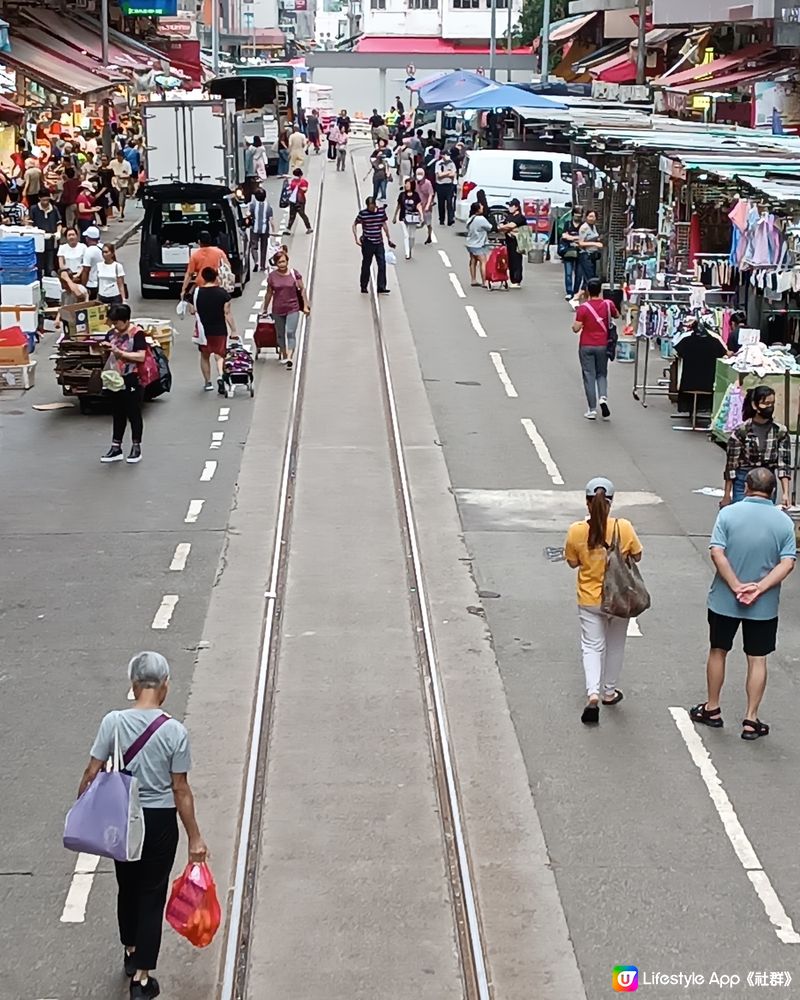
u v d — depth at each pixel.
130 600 13.06
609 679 10.92
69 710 10.83
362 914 8.16
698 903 8.30
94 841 6.91
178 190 28.97
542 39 63.16
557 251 36.03
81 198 33.34
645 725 10.66
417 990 7.46
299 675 11.45
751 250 18.58
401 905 8.26
